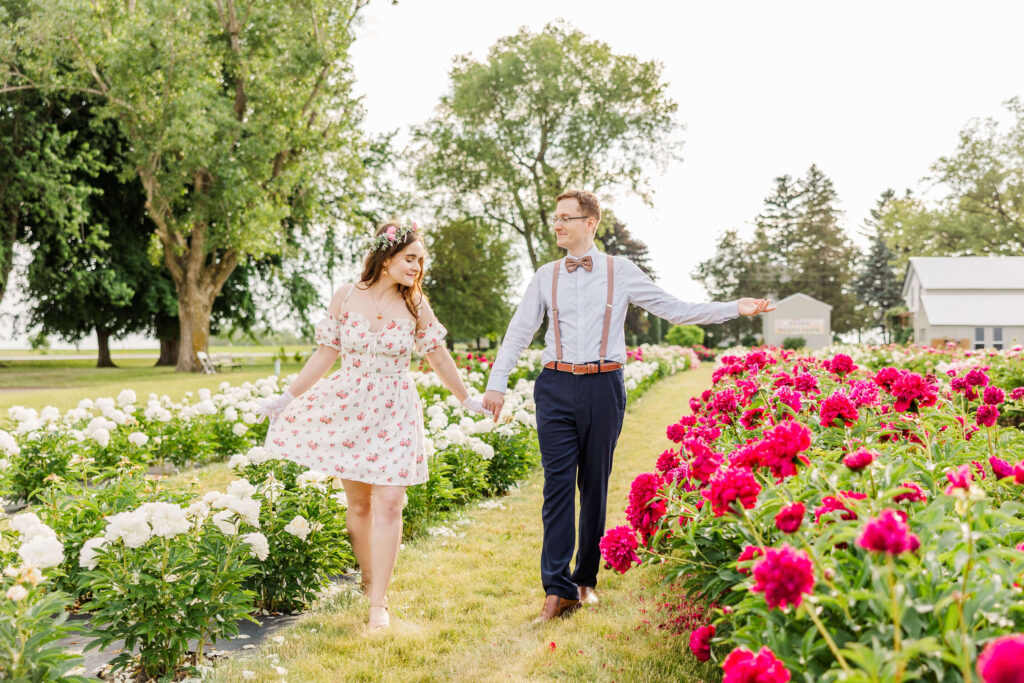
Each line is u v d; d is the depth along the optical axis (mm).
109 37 20781
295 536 3533
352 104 24938
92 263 27656
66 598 2754
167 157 22297
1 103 22000
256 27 22719
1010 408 5742
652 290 3436
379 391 3406
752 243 73125
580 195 3451
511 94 32156
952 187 47969
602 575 3992
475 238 38969
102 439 6148
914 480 2855
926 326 36250
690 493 2982
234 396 8977
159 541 2844
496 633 3230
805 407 4332
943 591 1743
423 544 4637
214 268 26703
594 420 3377
